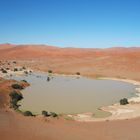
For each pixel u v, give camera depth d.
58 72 84.94
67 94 46.88
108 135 21.34
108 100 42.56
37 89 51.16
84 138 20.23
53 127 22.80
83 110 35.34
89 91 50.97
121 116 32.03
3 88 44.94
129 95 47.75
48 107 36.44
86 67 91.06
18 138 19.06
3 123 22.39
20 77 70.50
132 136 21.33
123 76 75.94
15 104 34.91
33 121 24.66
